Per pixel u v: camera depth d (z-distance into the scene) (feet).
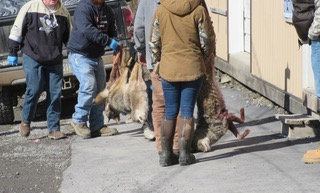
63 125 48.60
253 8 50.14
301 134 39.50
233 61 55.36
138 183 33.83
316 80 34.01
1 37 48.16
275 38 46.37
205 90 37.09
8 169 38.19
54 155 40.68
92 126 44.11
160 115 36.68
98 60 43.24
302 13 33.68
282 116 40.60
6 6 48.85
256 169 34.35
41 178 36.22
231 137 40.88
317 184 31.65
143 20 36.76
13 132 47.42
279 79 46.11
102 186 33.94
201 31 33.68
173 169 35.40
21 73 48.24
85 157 39.42
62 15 43.42
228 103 50.11
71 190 33.76
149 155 38.58
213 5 59.98
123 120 48.37
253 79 50.75
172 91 34.58
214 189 32.04
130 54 40.75
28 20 42.75
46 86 44.14
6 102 49.49
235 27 56.49
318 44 33.45
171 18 33.68
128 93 40.70
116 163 37.60
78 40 42.24
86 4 41.81
